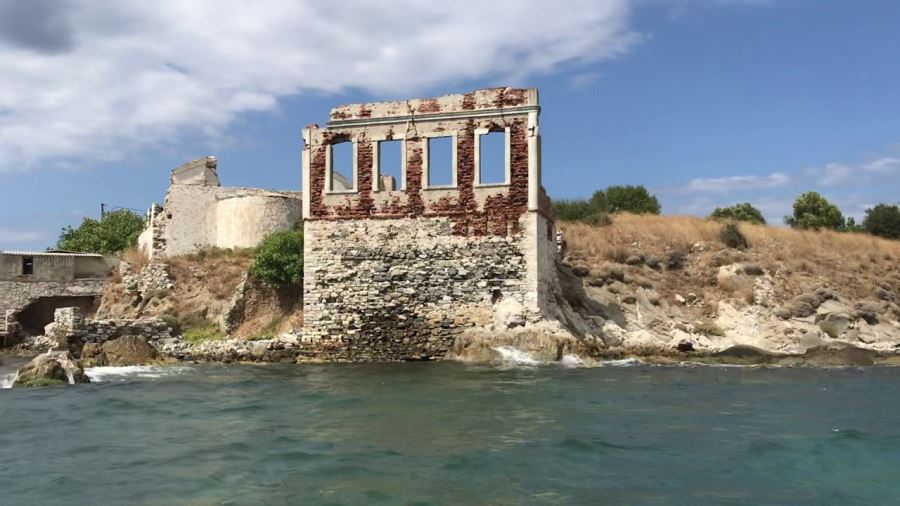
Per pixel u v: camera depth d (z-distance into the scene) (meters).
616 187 67.94
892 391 24.19
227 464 14.83
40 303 51.78
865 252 49.12
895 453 15.47
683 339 36.44
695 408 20.73
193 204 50.16
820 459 15.02
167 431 18.20
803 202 73.50
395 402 21.77
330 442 16.61
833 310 40.09
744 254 45.50
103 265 53.22
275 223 48.34
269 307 40.16
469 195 33.44
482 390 23.97
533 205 32.75
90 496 12.85
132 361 33.78
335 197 34.78
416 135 34.09
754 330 38.56
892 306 42.66
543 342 31.78
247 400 22.77
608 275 40.75
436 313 33.34
